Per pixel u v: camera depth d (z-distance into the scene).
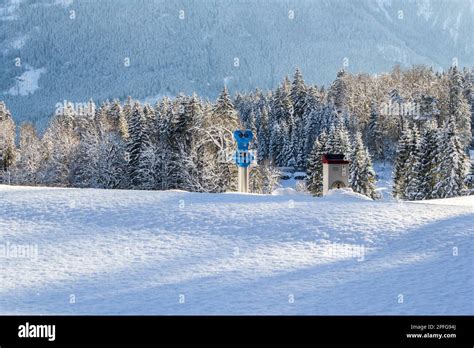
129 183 69.12
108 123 89.81
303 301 12.10
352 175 72.69
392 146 105.94
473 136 119.00
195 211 19.78
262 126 127.25
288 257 15.34
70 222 18.78
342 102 133.00
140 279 13.65
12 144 92.81
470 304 11.89
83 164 71.19
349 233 17.30
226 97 73.38
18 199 21.64
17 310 11.69
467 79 141.38
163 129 71.25
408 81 125.06
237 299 12.24
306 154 114.94
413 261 14.84
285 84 148.00
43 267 14.62
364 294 12.51
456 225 17.83
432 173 65.25
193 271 14.23
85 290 12.89
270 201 21.70
